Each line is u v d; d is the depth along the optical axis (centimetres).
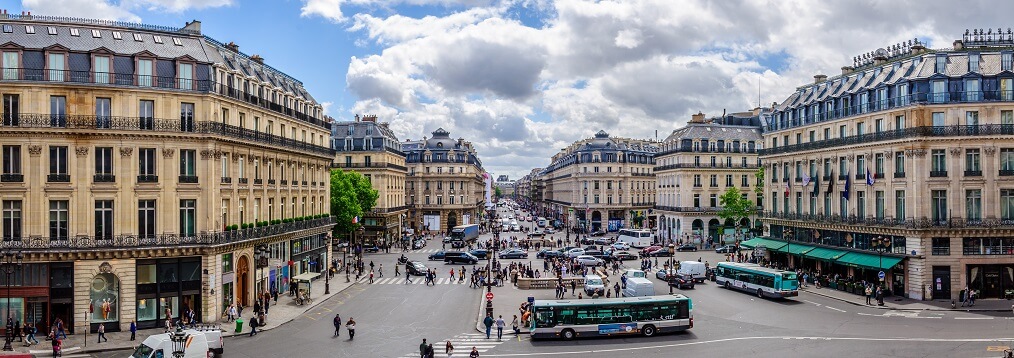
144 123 5162
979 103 6056
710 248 11719
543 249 10925
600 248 10869
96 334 4931
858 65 8081
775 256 8531
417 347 4597
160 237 5141
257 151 6181
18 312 4850
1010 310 5594
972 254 6091
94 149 5031
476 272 7662
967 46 6812
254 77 6200
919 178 6147
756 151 12619
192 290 5256
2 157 4891
